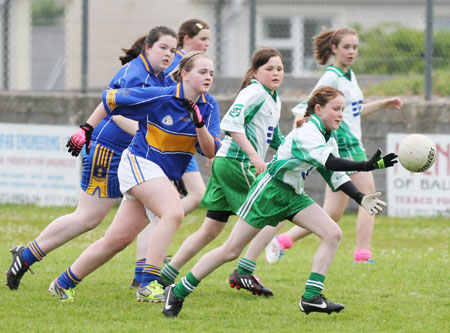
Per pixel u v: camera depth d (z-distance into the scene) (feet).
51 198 113.91
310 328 48.06
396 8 120.37
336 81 71.87
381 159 46.06
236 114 55.57
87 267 54.75
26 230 94.22
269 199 50.67
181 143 51.88
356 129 72.74
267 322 49.78
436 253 81.71
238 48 117.50
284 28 118.73
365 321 50.29
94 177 57.26
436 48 111.14
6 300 55.21
